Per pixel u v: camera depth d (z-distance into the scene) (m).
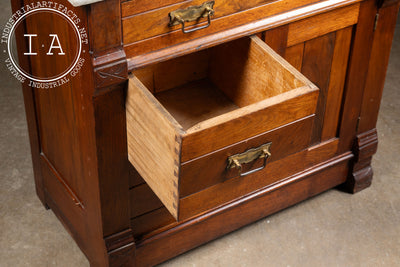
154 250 1.90
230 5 1.57
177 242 1.94
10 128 2.56
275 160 1.54
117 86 1.48
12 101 2.71
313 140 2.08
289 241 2.09
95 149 1.58
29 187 2.28
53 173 2.00
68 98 1.64
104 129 1.54
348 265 2.01
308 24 1.77
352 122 2.13
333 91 2.02
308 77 1.92
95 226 1.80
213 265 1.99
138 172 1.62
